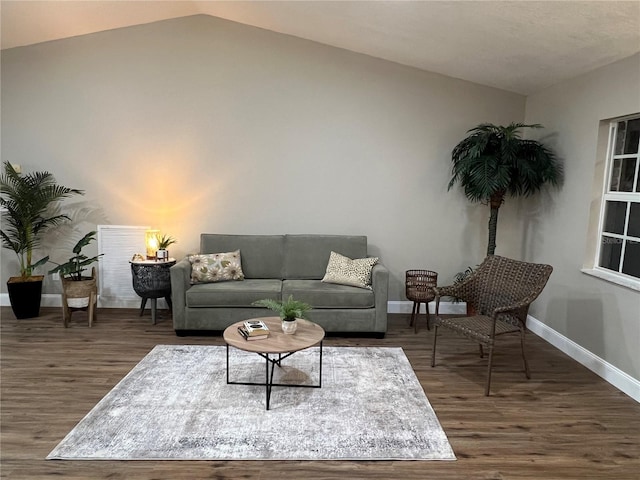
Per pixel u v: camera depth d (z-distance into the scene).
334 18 3.78
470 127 4.67
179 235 4.78
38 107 4.58
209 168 4.70
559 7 2.70
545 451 2.41
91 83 4.56
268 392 2.77
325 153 4.69
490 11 2.95
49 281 4.82
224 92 4.61
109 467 2.21
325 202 4.76
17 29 4.13
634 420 2.74
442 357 3.67
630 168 3.32
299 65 4.59
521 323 3.19
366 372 3.32
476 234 4.79
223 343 3.86
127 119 4.62
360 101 4.63
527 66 3.82
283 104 4.63
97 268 4.80
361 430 2.55
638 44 2.90
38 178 4.58
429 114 4.65
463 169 4.10
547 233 4.20
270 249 4.51
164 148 4.66
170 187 4.71
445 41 3.69
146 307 4.82
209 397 2.89
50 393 2.93
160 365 3.37
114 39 4.51
